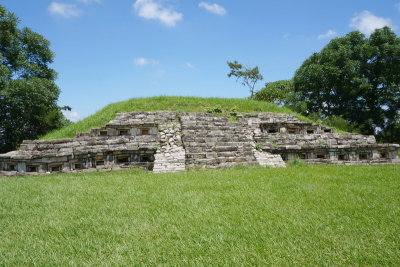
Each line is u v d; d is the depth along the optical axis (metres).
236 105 23.09
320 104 35.88
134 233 5.68
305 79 35.16
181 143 16.56
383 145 17.27
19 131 29.77
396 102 32.12
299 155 16.97
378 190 8.89
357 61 31.84
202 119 19.08
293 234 5.39
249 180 10.64
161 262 4.51
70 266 4.40
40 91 28.38
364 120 33.03
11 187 10.70
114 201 8.13
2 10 28.27
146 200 8.11
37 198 8.84
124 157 15.68
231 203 7.61
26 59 31.66
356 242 5.01
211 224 6.06
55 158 14.98
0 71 25.64
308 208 7.04
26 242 5.44
